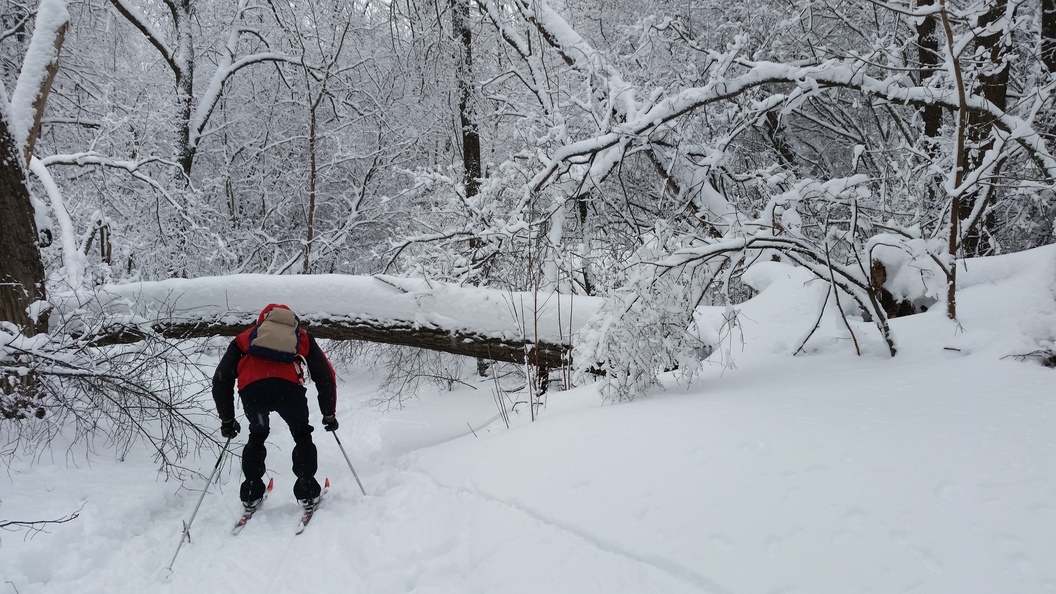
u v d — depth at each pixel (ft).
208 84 48.03
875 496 7.24
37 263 16.61
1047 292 11.66
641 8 34.47
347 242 44.37
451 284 21.62
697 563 7.18
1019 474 7.14
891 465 7.72
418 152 43.37
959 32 24.80
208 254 39.32
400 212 40.68
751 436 9.20
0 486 12.42
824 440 8.67
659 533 7.84
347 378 29.68
